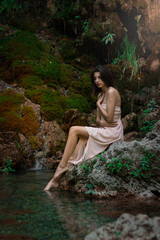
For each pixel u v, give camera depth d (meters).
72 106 7.30
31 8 10.10
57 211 2.30
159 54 9.57
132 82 9.01
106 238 1.51
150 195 3.07
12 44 8.28
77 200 2.79
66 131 6.63
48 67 8.12
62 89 8.05
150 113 7.12
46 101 6.80
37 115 6.47
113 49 9.47
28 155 5.84
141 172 3.21
